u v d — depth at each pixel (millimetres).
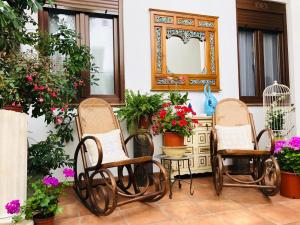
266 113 4117
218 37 4027
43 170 2541
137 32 3611
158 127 2934
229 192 2932
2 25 1919
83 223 2127
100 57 3531
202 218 2189
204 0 3969
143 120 3230
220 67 4039
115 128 3045
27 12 3127
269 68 4531
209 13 3996
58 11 3324
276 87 4426
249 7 4270
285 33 4527
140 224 2088
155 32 3674
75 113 3139
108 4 3463
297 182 2664
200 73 3896
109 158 2650
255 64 4406
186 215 2262
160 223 2100
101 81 3529
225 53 4078
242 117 3410
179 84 3756
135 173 2789
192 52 3879
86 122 2857
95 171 2340
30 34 2656
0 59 2268
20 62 2273
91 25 3506
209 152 3531
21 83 2264
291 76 4480
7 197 1854
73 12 3369
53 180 2049
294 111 4348
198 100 3891
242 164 3559
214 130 3049
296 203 2537
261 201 2611
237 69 4141
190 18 3854
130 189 3059
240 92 4285
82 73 3322
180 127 2840
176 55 3787
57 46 2898
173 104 3303
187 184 3299
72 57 2928
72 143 3213
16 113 1928
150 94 3646
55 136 2793
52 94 2389
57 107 2725
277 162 2676
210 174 3750
